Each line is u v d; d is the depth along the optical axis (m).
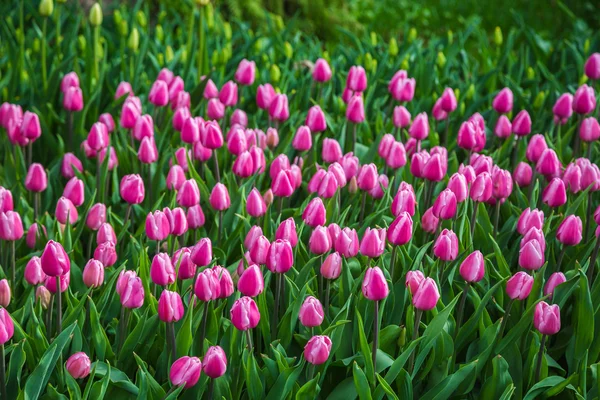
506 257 3.27
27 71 4.81
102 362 2.51
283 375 2.42
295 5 8.90
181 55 5.19
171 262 2.57
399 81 4.07
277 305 2.65
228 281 2.47
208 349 2.28
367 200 3.59
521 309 2.83
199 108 4.41
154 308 2.65
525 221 2.88
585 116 4.49
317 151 4.11
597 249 2.93
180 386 2.29
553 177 3.40
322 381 2.64
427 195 3.29
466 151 4.19
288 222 2.66
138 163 3.75
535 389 2.59
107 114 3.91
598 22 9.55
